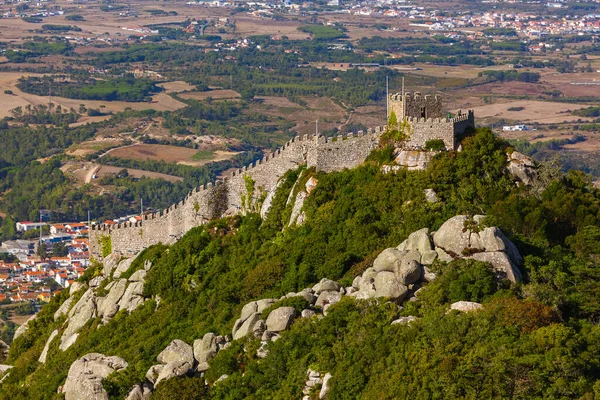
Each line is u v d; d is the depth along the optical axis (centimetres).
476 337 16200
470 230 18200
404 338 16700
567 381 15400
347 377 16588
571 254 19400
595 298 17575
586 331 16375
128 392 19000
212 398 17862
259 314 18875
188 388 18125
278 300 19162
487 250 17975
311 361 17362
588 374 15588
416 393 15838
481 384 15625
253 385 17700
